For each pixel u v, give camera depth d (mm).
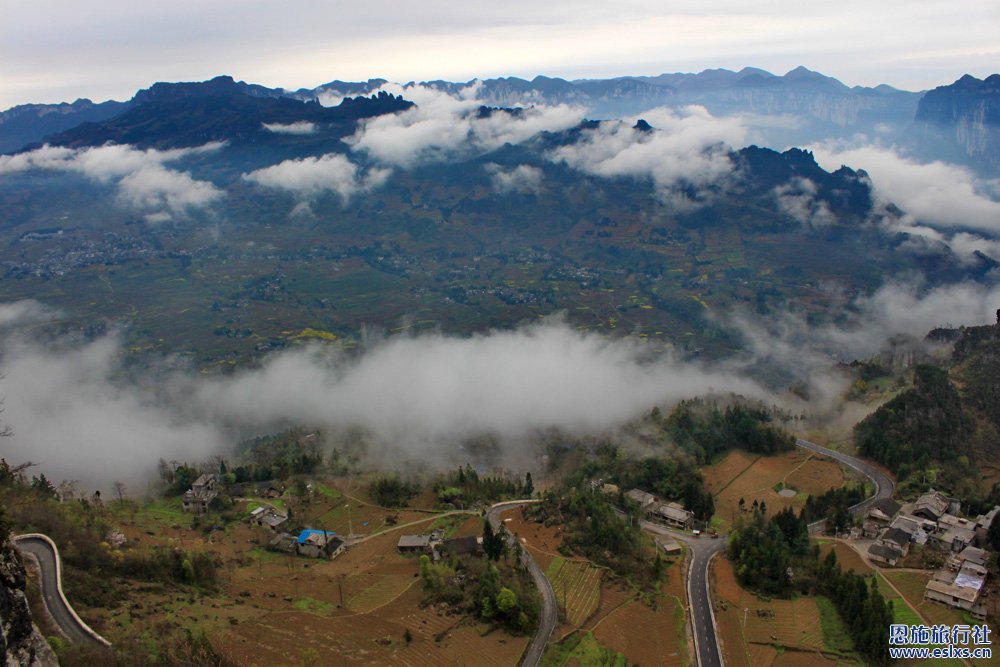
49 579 129875
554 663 140125
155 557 154875
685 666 143875
